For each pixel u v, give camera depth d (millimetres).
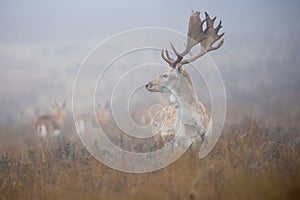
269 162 43219
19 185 41156
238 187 36062
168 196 35375
